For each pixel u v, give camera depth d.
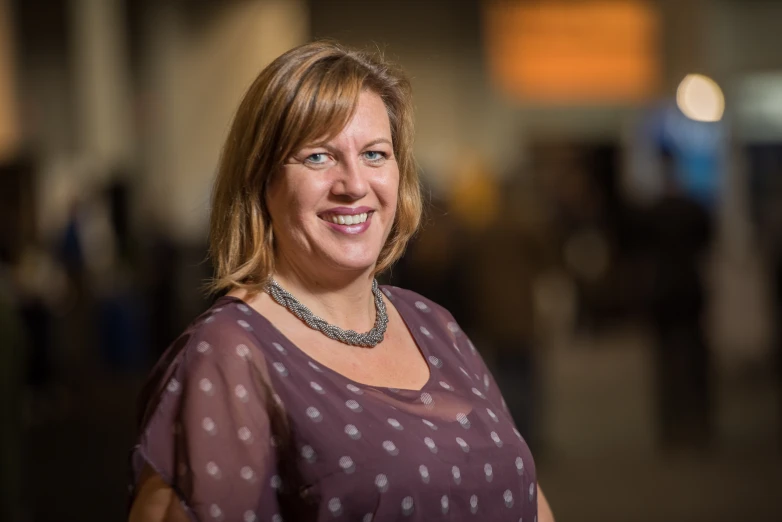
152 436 2.08
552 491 7.02
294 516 2.10
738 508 6.55
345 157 2.25
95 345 11.79
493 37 17.38
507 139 17.42
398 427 2.17
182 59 16.31
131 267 11.92
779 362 10.62
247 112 2.27
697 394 7.95
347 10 17.39
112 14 16.45
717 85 11.79
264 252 2.29
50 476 7.58
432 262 7.38
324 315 2.33
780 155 11.50
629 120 17.27
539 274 7.27
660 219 7.79
